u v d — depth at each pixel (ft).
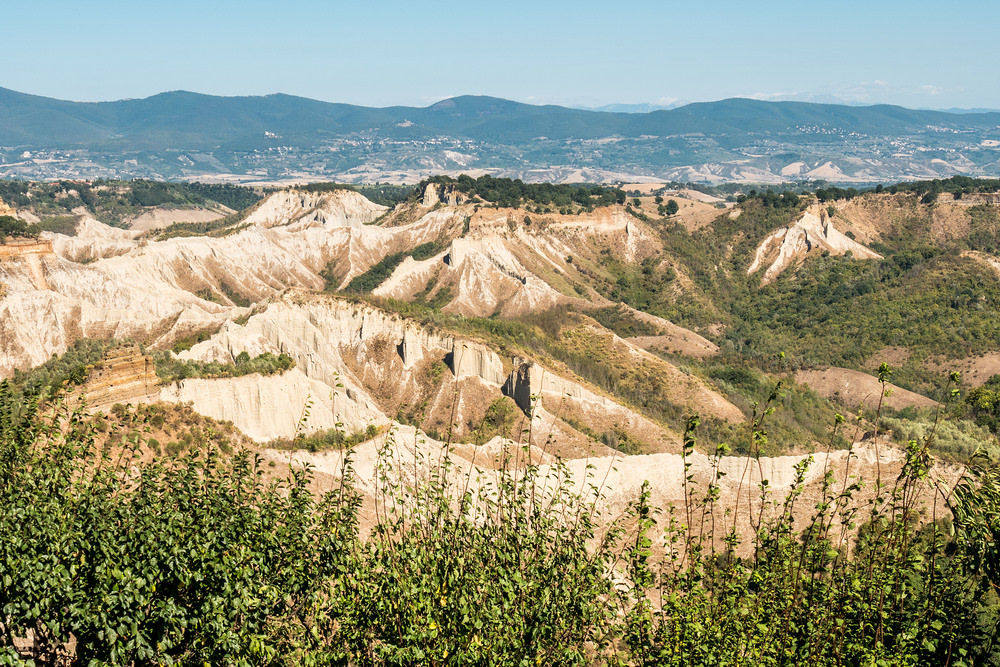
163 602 89.45
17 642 101.50
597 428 304.09
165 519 98.17
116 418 167.32
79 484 101.76
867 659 91.50
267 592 96.68
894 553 102.89
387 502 162.81
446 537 105.81
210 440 174.50
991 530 100.37
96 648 92.84
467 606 93.20
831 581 100.63
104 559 91.56
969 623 99.86
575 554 102.58
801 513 187.62
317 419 236.02
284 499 110.63
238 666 92.63
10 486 98.02
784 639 94.27
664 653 96.37
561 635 97.96
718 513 190.19
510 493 117.70
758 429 107.55
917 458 100.83
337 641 100.01
